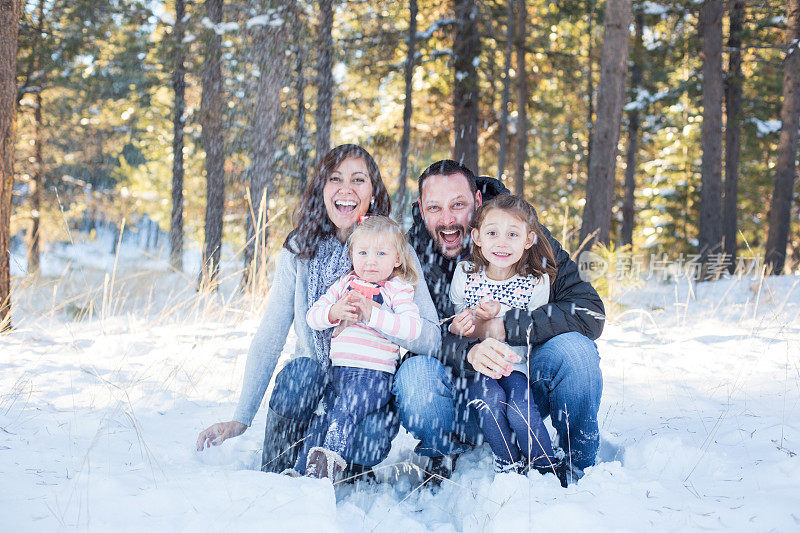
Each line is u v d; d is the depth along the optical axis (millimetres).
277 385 2438
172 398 3408
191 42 11250
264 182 10844
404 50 15125
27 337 5035
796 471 2195
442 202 2680
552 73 19094
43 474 2174
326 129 13250
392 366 2496
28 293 6938
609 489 2086
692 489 2119
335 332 2525
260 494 1911
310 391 2432
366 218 2568
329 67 13242
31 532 1688
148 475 2150
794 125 14336
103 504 1855
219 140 13898
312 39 12883
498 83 17844
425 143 17234
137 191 23266
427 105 17062
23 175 17938
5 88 5422
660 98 17812
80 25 13070
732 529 1811
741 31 15797
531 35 17969
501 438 2303
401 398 2375
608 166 9734
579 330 2451
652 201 22062
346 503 2076
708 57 14000
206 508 1827
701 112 20188
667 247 20766
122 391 3488
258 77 11086
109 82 14430
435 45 15383
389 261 2512
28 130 17422
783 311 6582
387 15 14031
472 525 1973
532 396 2410
